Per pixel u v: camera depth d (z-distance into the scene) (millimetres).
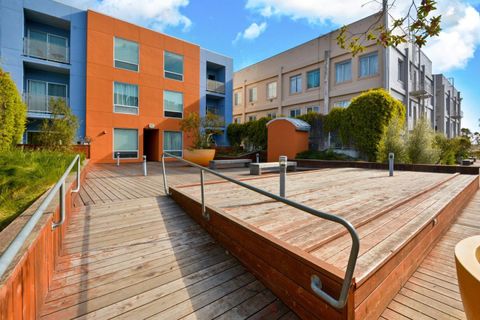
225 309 1991
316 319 1740
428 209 3471
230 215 2986
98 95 13648
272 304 2051
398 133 9500
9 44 11258
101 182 6477
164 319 1867
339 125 11742
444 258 2850
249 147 17203
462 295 1175
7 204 3193
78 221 3469
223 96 19578
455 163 12578
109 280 2287
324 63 16641
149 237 3143
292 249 2004
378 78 13883
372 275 1738
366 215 3059
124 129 14641
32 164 4348
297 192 4637
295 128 12438
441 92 23219
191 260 2691
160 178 7406
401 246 2211
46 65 12305
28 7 11766
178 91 16891
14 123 7301
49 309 1879
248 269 2516
